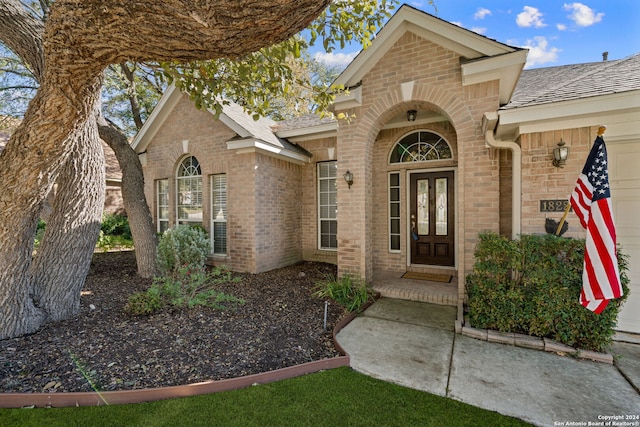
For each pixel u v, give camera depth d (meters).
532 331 3.95
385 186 7.54
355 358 3.53
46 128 2.78
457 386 2.97
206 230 8.55
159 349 3.37
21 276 3.62
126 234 12.88
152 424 2.34
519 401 2.73
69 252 4.26
